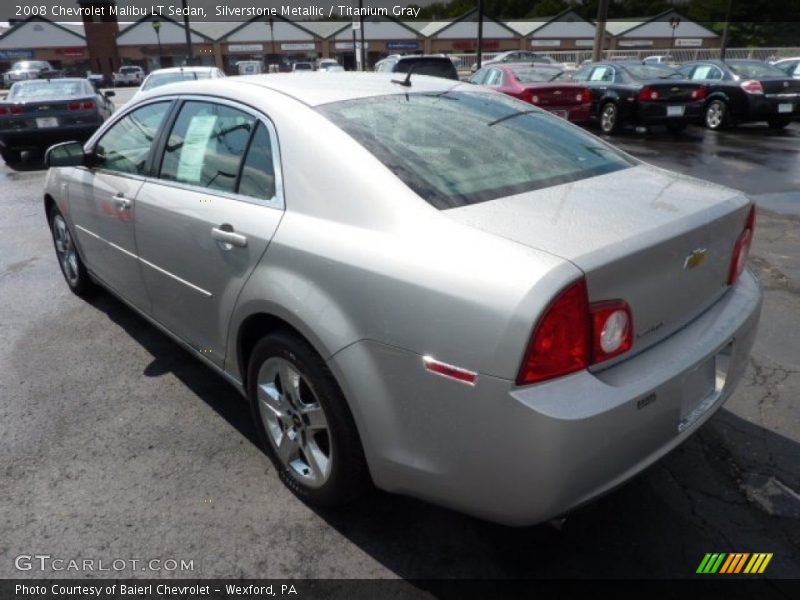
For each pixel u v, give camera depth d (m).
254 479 2.77
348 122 2.47
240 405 3.35
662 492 2.67
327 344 2.15
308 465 2.57
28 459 2.91
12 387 3.53
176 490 2.71
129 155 3.45
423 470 2.02
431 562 2.34
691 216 2.16
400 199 2.12
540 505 1.84
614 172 2.62
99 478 2.78
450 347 1.86
